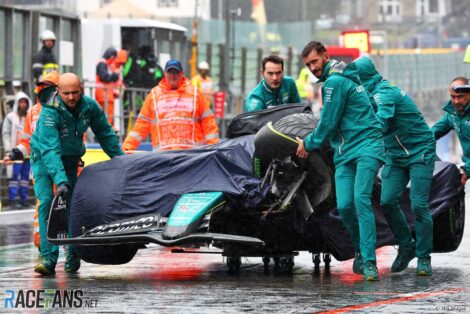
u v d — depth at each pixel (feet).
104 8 453.17
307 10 492.95
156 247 159.53
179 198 119.65
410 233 127.34
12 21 270.46
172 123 157.58
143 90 283.38
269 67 144.05
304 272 129.29
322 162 120.67
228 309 97.40
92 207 121.80
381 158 119.55
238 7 425.69
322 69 120.47
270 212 119.44
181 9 420.77
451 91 133.49
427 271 124.88
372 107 120.78
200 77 324.80
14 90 253.85
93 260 127.75
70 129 127.54
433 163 126.00
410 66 537.65
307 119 123.03
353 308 97.76
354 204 120.26
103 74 267.80
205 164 121.60
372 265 119.03
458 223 138.21
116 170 122.93
